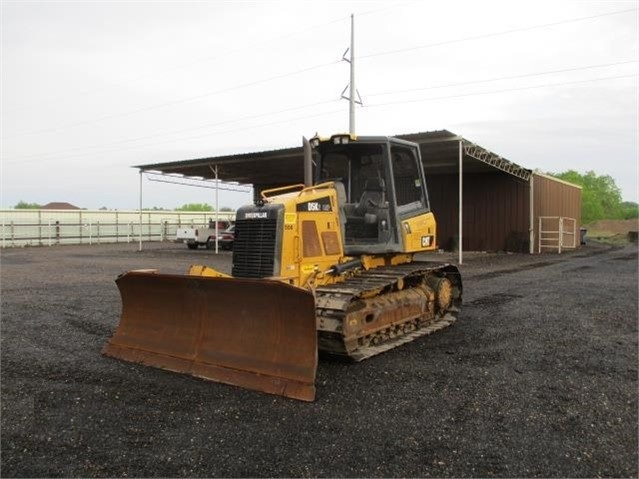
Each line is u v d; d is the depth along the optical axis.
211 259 22.69
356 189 8.16
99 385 5.73
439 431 4.51
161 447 4.22
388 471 3.82
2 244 33.97
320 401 5.23
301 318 5.56
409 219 8.24
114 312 10.04
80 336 8.07
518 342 7.59
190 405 5.13
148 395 5.42
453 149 20.47
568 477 3.74
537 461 3.97
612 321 9.05
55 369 6.32
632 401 5.22
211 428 4.59
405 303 7.66
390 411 4.96
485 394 5.41
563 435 4.43
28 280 15.09
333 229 7.15
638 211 90.75
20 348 7.34
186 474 3.79
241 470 3.85
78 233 38.12
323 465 3.92
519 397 5.33
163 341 6.61
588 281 14.61
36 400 5.27
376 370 6.24
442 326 8.29
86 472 3.83
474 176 27.28
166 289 6.63
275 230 6.44
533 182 25.77
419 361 6.62
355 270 7.43
